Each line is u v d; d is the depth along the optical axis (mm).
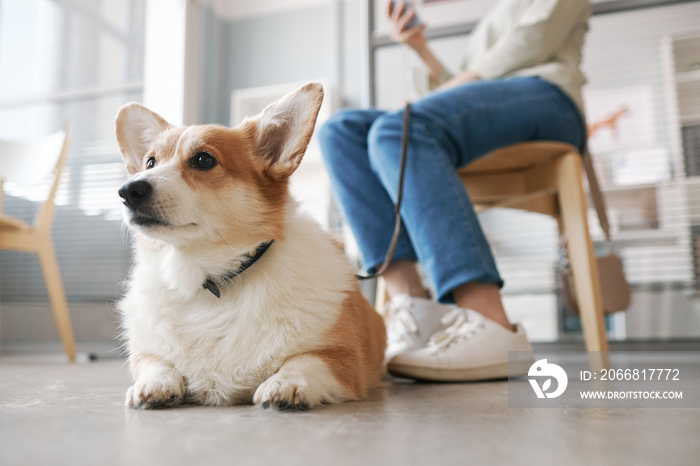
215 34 5609
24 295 4332
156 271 1212
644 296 3406
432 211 1601
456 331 1602
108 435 779
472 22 3061
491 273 1590
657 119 3699
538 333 3598
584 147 2066
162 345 1144
